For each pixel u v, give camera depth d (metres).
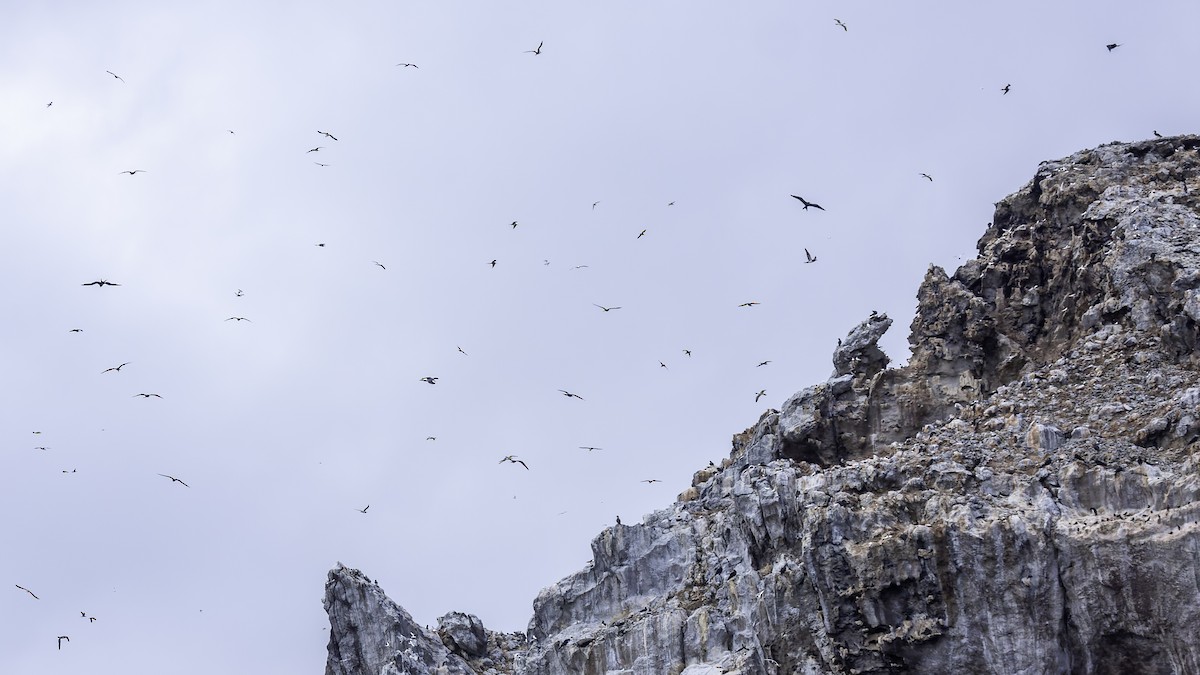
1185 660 103.69
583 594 132.12
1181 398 114.88
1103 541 105.81
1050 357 132.25
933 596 107.38
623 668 125.62
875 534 109.50
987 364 134.50
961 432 119.88
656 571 130.75
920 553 107.50
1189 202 131.88
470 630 140.25
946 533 107.31
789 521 116.88
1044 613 105.88
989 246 141.62
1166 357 121.56
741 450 142.38
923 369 135.12
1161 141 141.88
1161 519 105.44
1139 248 126.50
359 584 139.75
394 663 134.25
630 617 128.38
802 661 112.88
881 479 114.44
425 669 134.12
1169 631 104.12
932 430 124.38
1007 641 106.00
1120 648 105.56
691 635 123.56
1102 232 131.50
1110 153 141.00
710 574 127.00
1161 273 124.75
